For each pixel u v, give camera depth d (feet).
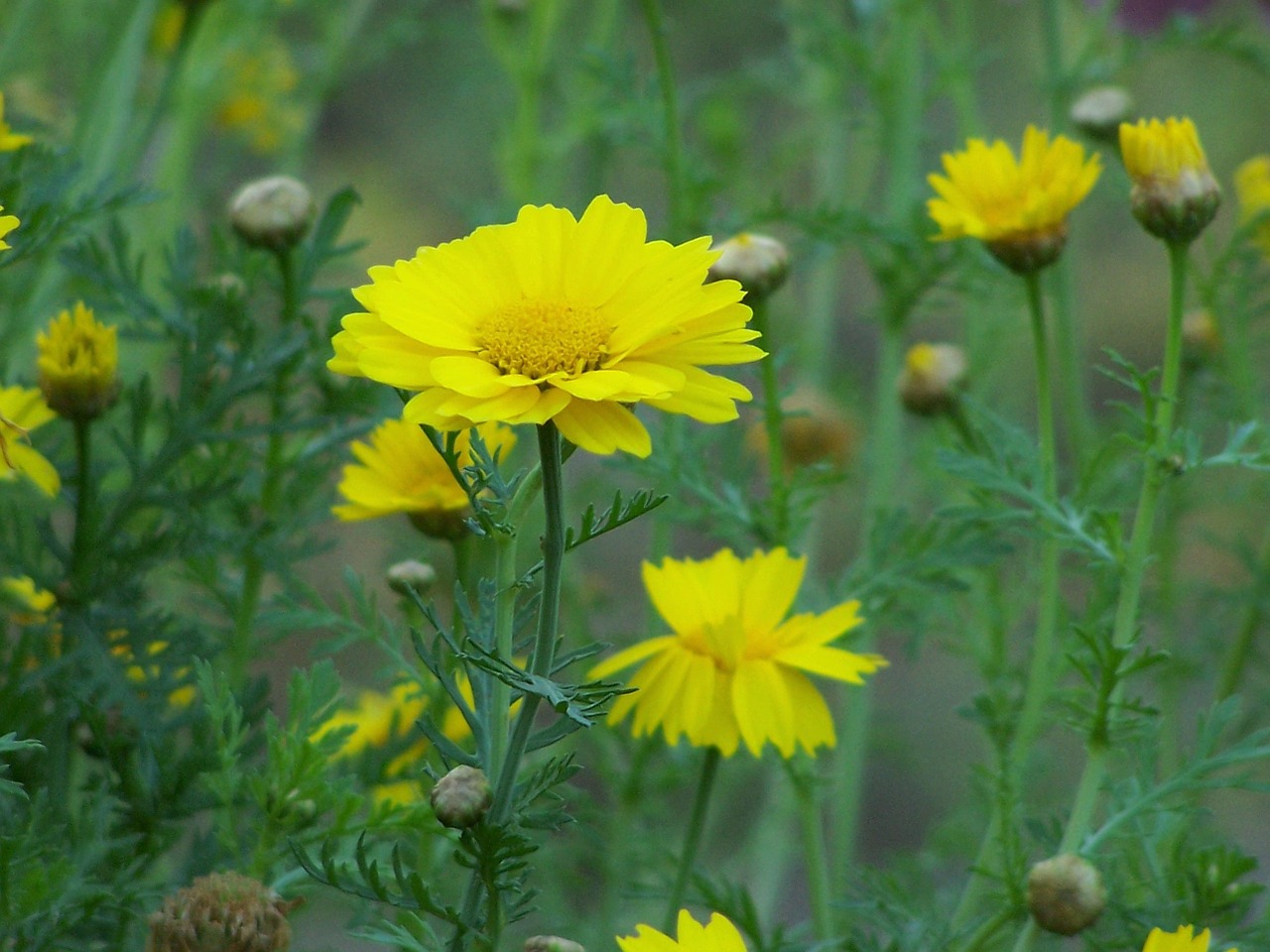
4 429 2.60
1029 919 2.68
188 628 2.79
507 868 2.42
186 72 3.62
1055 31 3.55
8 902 2.47
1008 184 2.81
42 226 2.67
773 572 2.73
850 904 2.80
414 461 2.69
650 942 2.43
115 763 2.67
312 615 2.81
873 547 2.96
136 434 2.74
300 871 2.57
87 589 2.69
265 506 2.87
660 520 3.02
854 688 3.34
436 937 2.50
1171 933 2.67
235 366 2.77
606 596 3.64
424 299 2.39
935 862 3.35
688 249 2.41
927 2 3.71
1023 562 3.24
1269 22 3.66
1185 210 2.67
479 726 2.44
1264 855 3.67
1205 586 3.30
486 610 2.45
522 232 2.41
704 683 2.69
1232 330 3.37
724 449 3.03
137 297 2.88
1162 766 3.23
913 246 3.35
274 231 2.82
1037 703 2.85
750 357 2.40
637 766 3.06
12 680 2.64
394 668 2.77
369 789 2.78
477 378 2.35
